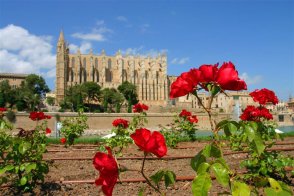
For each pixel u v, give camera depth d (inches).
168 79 7815.0
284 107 6240.2
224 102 4589.1
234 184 123.1
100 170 123.2
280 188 127.3
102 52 7549.2
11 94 4660.4
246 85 137.1
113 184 124.0
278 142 887.1
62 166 527.5
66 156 644.1
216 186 363.9
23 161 360.2
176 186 378.3
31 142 382.0
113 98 5654.5
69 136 848.3
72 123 874.1
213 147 138.3
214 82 139.0
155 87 7539.4
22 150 325.7
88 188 378.6
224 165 126.1
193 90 142.8
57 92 6815.9
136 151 717.9
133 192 358.0
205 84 140.3
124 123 633.6
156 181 144.9
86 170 494.6
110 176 123.4
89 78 7303.2
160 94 7568.9
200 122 3024.1
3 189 366.3
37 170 355.6
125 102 6151.6
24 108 4714.6
